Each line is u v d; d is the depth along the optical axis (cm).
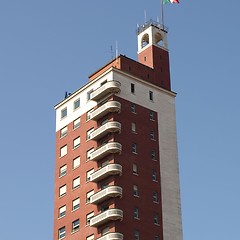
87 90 13688
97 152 12438
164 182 12800
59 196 13288
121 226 11700
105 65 13712
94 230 12075
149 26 14412
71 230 12631
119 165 12094
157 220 12306
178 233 12531
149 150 12862
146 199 12312
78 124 13588
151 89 13588
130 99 13038
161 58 14200
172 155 13238
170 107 13775
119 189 11888
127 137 12588
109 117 12719
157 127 13262
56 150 13888
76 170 13138
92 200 12144
